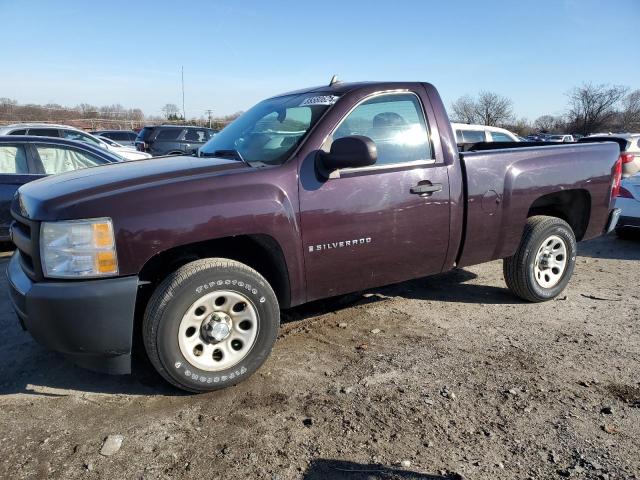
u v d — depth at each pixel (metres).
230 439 2.64
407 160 3.65
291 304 3.37
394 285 5.21
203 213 2.88
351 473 2.37
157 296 2.87
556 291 4.71
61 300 2.65
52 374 3.36
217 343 3.08
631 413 2.84
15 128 13.74
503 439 2.61
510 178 4.11
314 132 3.34
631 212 7.38
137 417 2.85
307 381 3.23
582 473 2.35
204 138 18.70
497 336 3.92
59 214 2.69
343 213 3.35
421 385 3.16
